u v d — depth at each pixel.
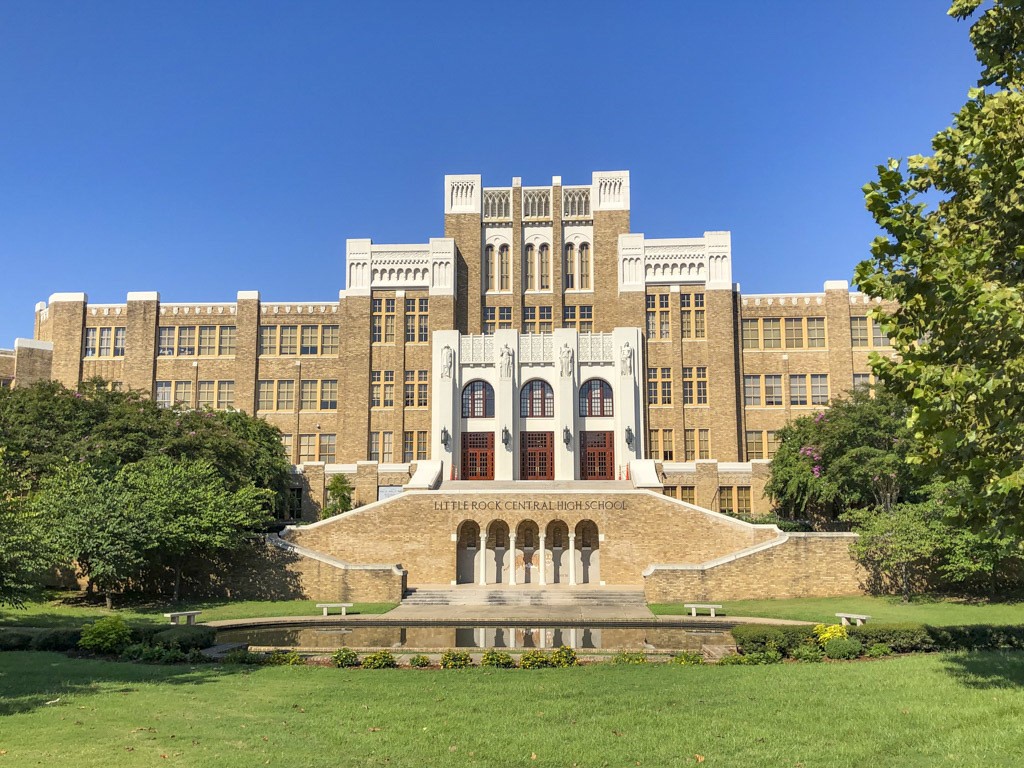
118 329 71.88
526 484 52.75
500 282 70.75
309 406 70.12
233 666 21.84
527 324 70.12
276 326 71.44
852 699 15.88
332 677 19.83
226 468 49.56
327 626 35.06
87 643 24.42
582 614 37.31
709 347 66.50
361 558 49.06
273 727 14.39
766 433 66.31
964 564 35.53
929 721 13.97
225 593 43.72
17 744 13.21
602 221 70.12
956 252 13.91
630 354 61.25
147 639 24.78
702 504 61.41
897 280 15.04
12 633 25.86
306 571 43.56
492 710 15.58
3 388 50.22
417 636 32.22
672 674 19.64
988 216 15.39
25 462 42.56
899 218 15.27
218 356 71.12
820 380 66.88
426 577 48.91
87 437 46.00
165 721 14.84
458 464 60.50
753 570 41.91
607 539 48.84
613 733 13.77
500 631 33.69
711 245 67.62
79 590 44.38
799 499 53.50
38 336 77.31
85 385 52.22
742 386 67.12
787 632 23.36
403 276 69.56
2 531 27.12
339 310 71.00
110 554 36.41
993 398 13.54
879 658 21.94
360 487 63.38
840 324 67.00
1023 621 31.20
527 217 71.44
